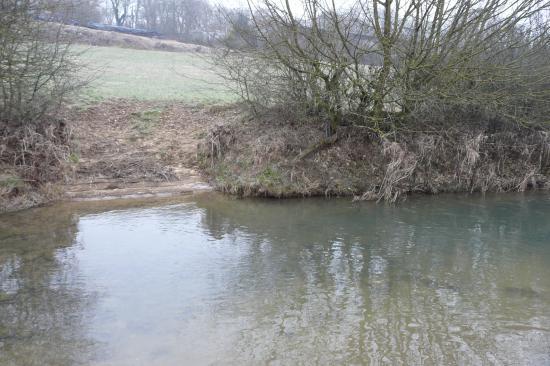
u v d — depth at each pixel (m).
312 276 8.32
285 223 11.37
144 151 15.56
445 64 14.36
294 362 5.73
